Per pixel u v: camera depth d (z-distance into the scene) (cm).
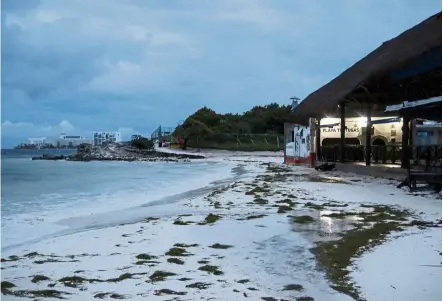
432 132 2094
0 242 732
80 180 2277
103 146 9131
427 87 1576
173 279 488
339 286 451
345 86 2067
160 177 2381
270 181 1712
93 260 580
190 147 6362
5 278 502
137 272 519
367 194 1234
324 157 2573
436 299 402
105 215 1020
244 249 625
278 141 6184
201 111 8325
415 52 1385
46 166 4241
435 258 543
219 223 829
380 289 435
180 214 966
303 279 479
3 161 5862
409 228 745
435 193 1216
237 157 4634
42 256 609
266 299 418
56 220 971
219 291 443
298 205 1055
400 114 1792
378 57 1761
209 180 2059
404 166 1733
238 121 7544
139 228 801
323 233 722
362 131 2616
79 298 431
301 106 2741
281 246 637
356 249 604
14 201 1357
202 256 590
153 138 9219
